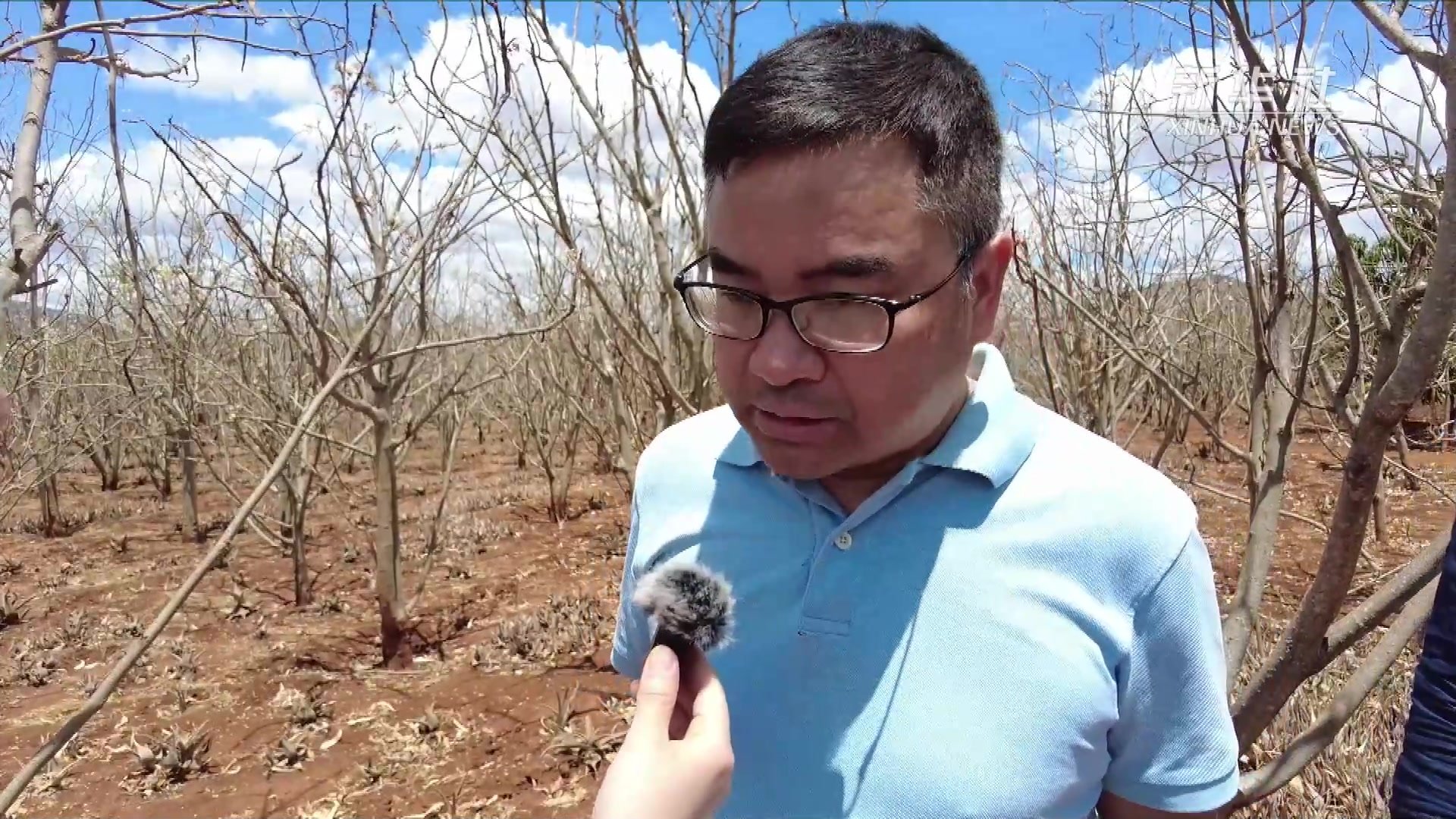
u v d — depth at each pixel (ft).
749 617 3.92
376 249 14.38
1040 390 16.93
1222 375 19.93
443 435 30.86
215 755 12.73
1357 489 4.50
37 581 22.03
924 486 3.71
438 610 18.79
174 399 19.83
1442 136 5.67
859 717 3.60
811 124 2.99
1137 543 3.55
